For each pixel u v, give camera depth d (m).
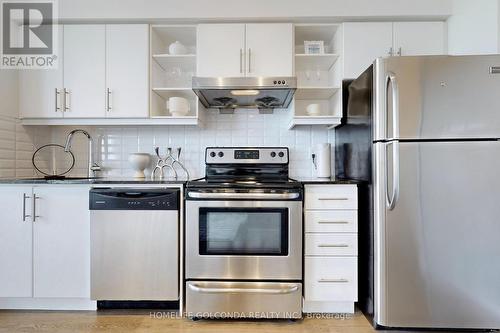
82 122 2.32
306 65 2.49
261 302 1.89
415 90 1.70
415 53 2.22
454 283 1.72
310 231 1.94
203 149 2.60
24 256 1.97
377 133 1.76
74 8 2.23
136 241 1.93
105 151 2.60
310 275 1.94
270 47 2.24
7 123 2.19
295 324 1.88
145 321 1.90
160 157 2.59
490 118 1.68
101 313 1.99
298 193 1.90
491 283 1.70
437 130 1.70
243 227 1.91
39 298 2.02
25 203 1.97
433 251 1.72
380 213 1.76
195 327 1.84
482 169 1.69
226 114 2.61
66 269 1.96
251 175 2.48
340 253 1.94
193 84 2.11
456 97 1.69
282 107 2.59
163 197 1.92
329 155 2.48
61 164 2.58
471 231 1.70
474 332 1.76
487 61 1.68
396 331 1.79
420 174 1.71
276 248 1.91
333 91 2.38
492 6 1.85
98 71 2.28
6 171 2.18
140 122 2.32
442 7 2.16
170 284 1.93
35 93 2.28
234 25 2.24
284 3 2.20
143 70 2.28
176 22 2.28
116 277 1.93
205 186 1.91
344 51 2.24
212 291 1.89
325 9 2.19
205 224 1.92
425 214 1.71
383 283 1.76
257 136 2.60
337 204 1.95
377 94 1.75
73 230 1.96
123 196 1.93
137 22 2.29
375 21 2.24
